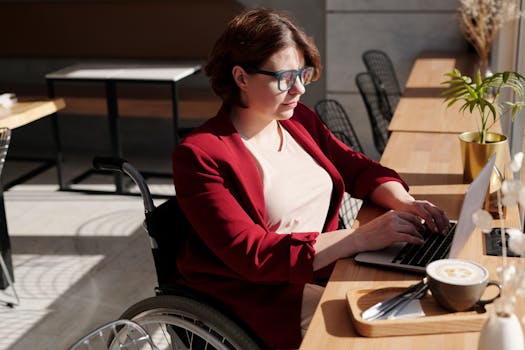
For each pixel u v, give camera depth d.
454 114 3.44
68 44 6.16
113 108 4.85
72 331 3.09
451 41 5.36
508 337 1.21
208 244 1.85
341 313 1.56
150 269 3.71
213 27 5.84
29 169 5.66
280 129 2.15
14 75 6.29
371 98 5.52
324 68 5.72
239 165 1.95
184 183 1.89
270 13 1.91
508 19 3.87
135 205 4.72
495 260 1.76
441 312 1.50
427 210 2.00
